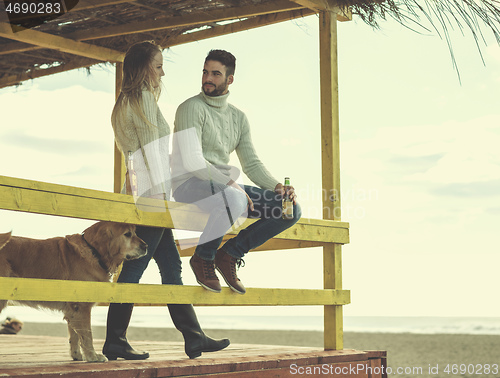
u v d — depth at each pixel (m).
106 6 4.32
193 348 3.04
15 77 5.21
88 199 2.61
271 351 3.65
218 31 4.43
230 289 3.09
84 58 4.97
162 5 4.31
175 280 3.10
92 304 3.07
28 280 2.35
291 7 4.01
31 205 2.41
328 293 3.67
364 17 3.99
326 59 3.98
